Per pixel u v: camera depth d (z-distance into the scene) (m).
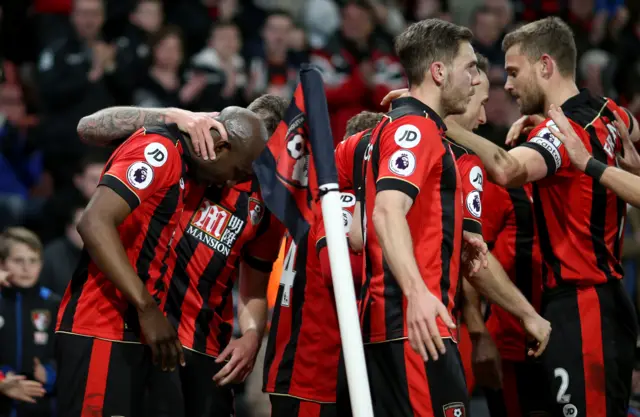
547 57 14.12
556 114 13.50
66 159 27.75
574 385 13.64
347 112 29.73
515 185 13.23
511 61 14.48
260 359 21.11
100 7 28.56
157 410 12.52
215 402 13.38
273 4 34.00
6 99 28.12
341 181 12.84
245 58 32.12
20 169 27.95
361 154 12.27
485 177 14.79
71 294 12.47
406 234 10.60
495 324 15.16
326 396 13.38
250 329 13.88
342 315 10.11
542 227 14.09
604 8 38.53
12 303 18.64
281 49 30.59
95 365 12.16
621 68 34.16
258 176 11.39
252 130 12.47
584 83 33.41
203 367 13.23
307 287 13.49
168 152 12.10
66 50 28.25
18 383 17.33
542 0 36.72
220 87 28.73
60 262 21.97
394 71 30.88
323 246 12.67
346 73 30.44
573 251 13.78
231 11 32.66
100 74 28.38
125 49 28.72
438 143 11.23
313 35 32.91
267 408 21.00
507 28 34.28
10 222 25.30
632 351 13.96
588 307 13.71
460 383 11.41
